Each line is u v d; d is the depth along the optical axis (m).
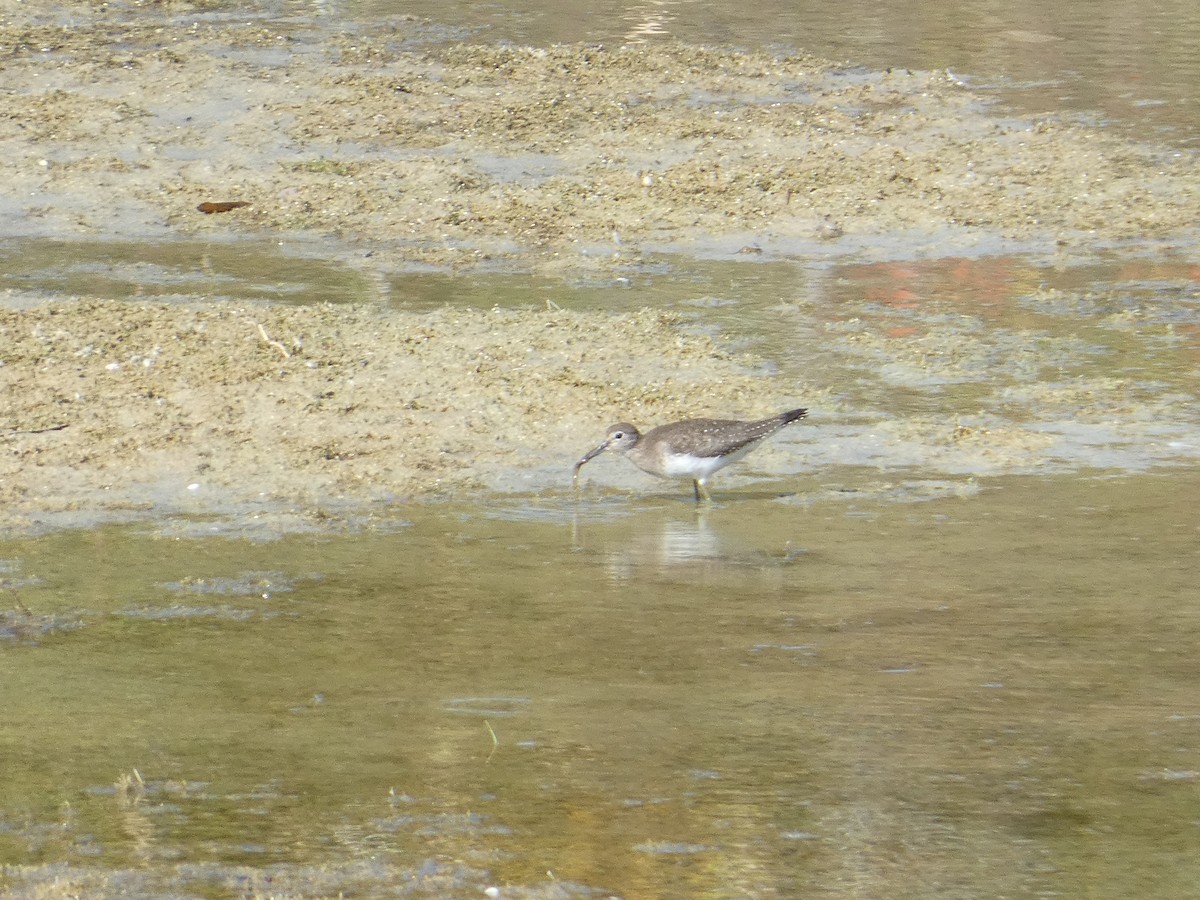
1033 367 18.83
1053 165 27.12
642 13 37.81
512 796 9.15
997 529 14.05
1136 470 15.70
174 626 11.80
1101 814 8.96
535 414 16.86
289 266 22.42
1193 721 10.16
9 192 24.91
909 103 30.31
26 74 29.16
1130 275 22.66
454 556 13.40
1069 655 11.27
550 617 12.01
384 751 9.70
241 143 26.95
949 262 23.25
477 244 23.69
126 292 20.91
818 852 8.54
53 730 9.99
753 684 10.73
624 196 25.45
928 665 11.08
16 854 8.48
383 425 16.44
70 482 14.96
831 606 12.23
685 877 8.30
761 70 32.00
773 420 14.96
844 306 21.11
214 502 14.66
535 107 29.08
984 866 8.41
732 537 13.90
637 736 9.91
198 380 17.28
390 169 26.20
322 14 36.31
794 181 26.11
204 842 8.62
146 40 31.98
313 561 13.23
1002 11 39.06
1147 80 32.75
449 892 8.14
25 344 18.08
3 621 11.88
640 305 20.89
